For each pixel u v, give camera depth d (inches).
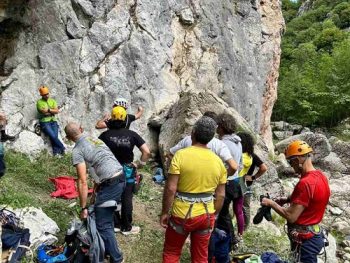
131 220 231.6
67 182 270.2
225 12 485.4
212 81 439.8
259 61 536.1
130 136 212.2
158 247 225.6
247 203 254.4
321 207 175.0
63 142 339.0
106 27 364.8
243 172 223.8
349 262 314.8
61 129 338.6
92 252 173.8
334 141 608.1
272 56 557.3
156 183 321.1
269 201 183.5
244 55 497.4
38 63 334.0
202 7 448.8
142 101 376.8
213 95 368.5
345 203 419.2
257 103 512.1
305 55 1353.3
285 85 900.0
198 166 159.5
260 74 533.0
